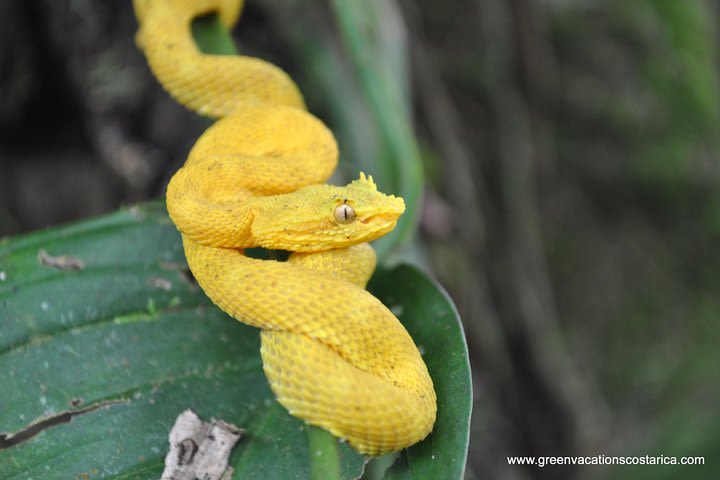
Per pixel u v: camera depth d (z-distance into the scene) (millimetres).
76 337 2951
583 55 7578
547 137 7383
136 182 5562
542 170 7387
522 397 6855
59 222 5801
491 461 6500
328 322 2502
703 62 7949
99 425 2754
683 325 7746
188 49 3742
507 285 6930
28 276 3031
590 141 7621
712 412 6160
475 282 6535
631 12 7695
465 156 6773
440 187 6480
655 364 7555
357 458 2561
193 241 2850
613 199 7770
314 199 2842
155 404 2832
